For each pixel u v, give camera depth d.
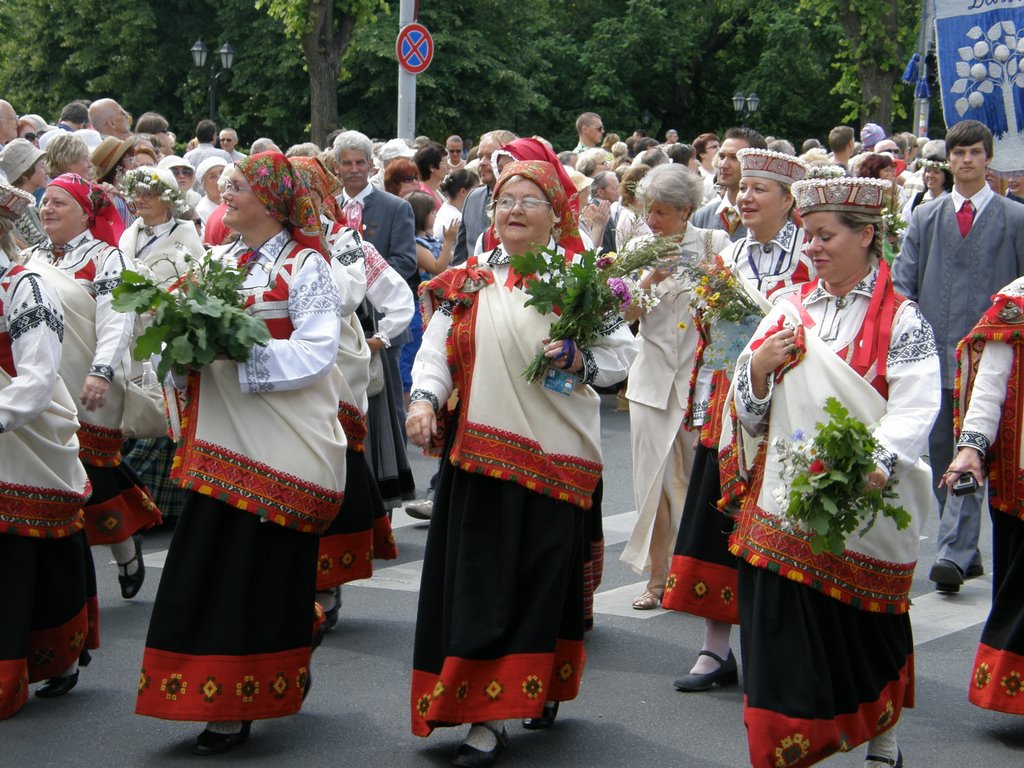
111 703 5.24
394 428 7.45
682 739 4.95
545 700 4.72
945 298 7.39
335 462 4.77
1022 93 8.14
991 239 7.33
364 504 6.13
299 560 4.72
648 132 46.41
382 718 5.12
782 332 4.02
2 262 4.86
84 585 5.27
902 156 17.16
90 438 6.25
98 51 38.50
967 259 7.36
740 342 5.37
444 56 35.53
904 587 4.12
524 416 4.62
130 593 6.64
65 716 5.09
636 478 6.50
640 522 6.50
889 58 35.72
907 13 35.97
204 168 10.54
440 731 5.01
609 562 7.43
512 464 4.56
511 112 37.00
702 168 14.06
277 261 4.79
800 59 45.03
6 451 4.89
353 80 36.09
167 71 38.75
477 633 4.51
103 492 6.34
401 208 8.75
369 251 7.07
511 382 4.63
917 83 22.47
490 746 4.61
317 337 4.69
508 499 4.57
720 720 5.15
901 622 4.21
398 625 6.30
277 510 4.61
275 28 36.69
